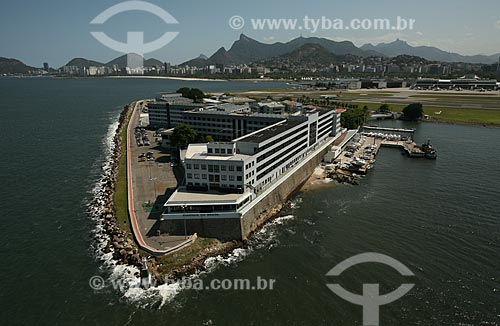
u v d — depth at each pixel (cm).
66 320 6862
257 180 11244
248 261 8800
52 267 8456
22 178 14425
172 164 15125
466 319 6825
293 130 13675
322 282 7925
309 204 12256
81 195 12694
